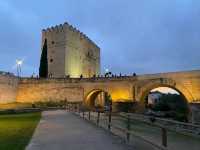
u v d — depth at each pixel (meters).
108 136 14.98
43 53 82.94
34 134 16.22
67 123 23.67
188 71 52.50
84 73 92.19
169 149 8.28
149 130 13.08
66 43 80.25
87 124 22.66
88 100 70.00
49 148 11.40
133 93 59.94
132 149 10.81
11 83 63.66
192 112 48.97
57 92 66.44
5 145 12.20
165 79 55.44
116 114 17.42
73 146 11.80
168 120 8.85
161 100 89.00
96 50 106.69
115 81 62.50
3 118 31.91
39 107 55.66
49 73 81.62
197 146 6.86
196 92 51.22
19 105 60.00
